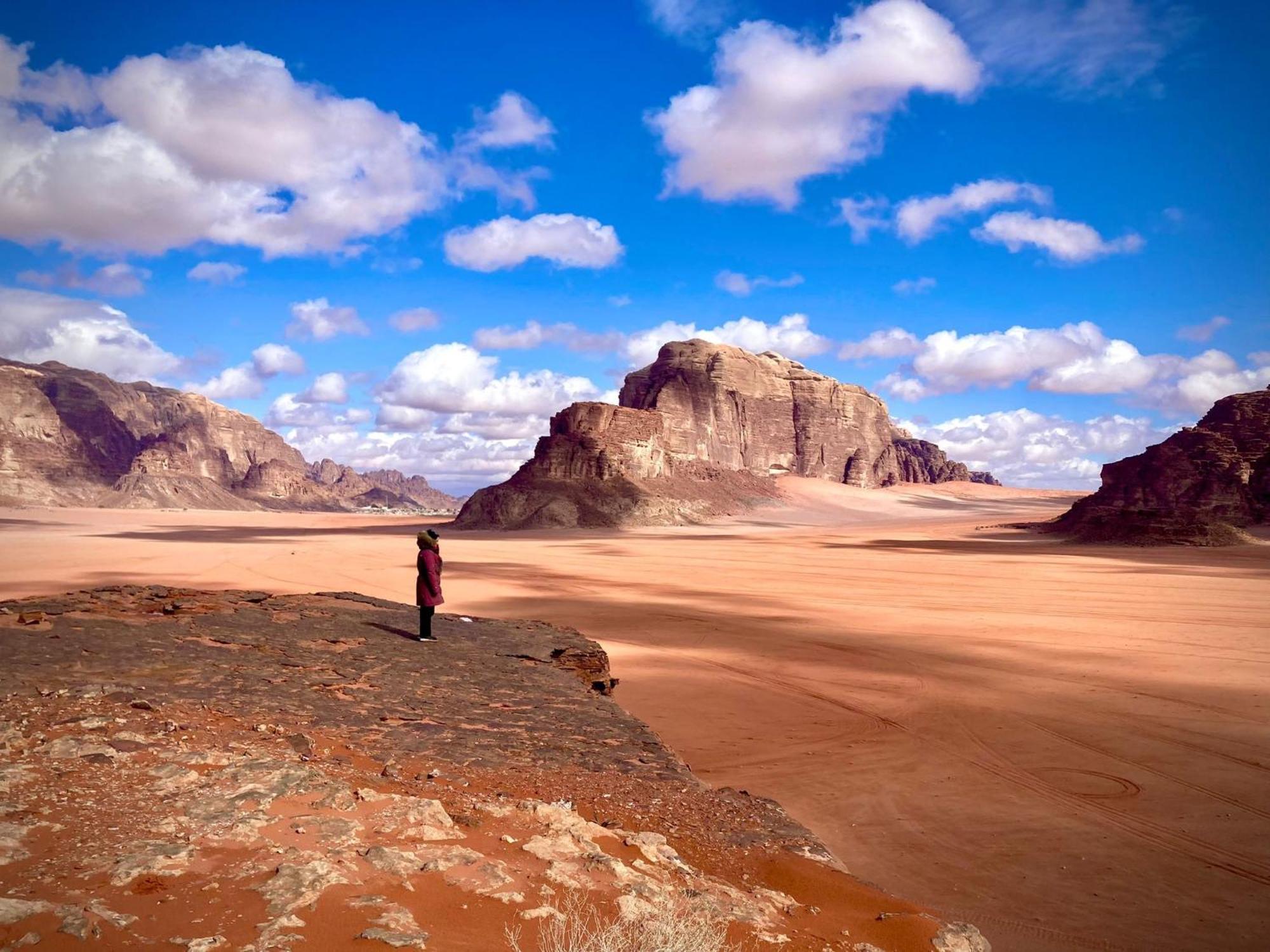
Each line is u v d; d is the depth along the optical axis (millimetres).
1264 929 10086
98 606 16062
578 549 99812
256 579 57062
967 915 10273
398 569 65500
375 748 9766
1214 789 15562
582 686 15141
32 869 4750
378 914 4562
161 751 7543
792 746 18312
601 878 5910
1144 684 25125
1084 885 11273
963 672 27000
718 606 44781
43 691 9422
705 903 5875
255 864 5137
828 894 7152
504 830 6785
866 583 59781
